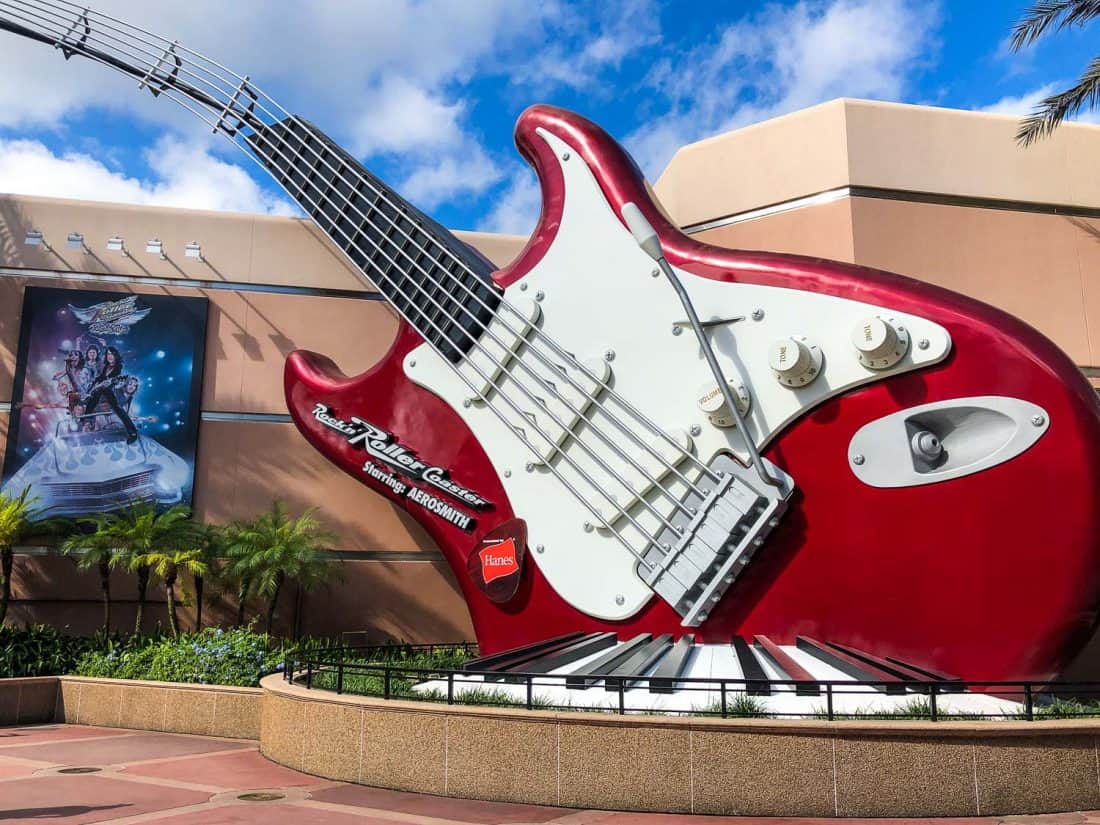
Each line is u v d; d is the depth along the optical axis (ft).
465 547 53.93
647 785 29.45
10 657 57.21
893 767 28.32
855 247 61.00
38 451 71.31
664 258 44.65
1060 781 28.50
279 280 76.07
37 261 74.49
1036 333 40.22
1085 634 37.81
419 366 58.29
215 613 69.77
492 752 31.53
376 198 64.28
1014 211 63.46
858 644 40.75
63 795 31.86
